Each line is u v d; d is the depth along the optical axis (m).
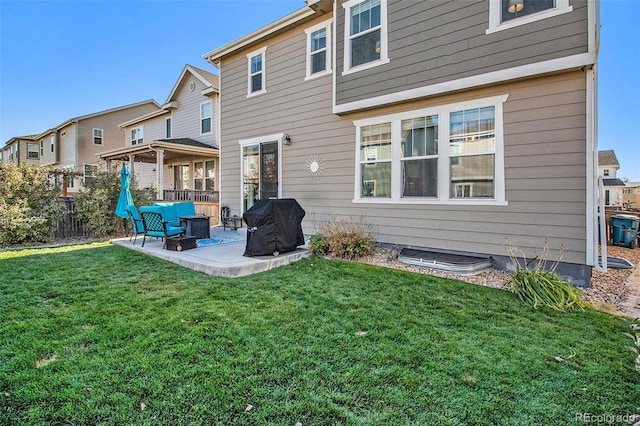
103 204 8.87
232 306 3.72
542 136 4.93
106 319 3.29
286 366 2.48
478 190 5.52
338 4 6.94
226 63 10.02
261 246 5.76
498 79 5.06
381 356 2.65
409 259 5.71
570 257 4.76
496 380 2.33
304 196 8.05
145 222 6.93
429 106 5.96
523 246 5.11
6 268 5.24
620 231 8.60
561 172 4.80
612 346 2.86
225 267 5.00
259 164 9.12
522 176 5.10
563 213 4.80
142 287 4.38
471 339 2.97
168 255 5.96
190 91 15.44
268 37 8.76
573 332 3.14
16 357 2.53
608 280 5.05
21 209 7.48
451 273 5.20
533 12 4.79
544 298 3.88
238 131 9.69
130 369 2.39
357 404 2.06
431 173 6.01
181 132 16.00
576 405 2.09
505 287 4.48
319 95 7.74
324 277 4.95
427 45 5.76
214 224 11.86
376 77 6.39
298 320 3.35
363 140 6.95
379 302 3.91
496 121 5.29
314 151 7.84
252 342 2.85
